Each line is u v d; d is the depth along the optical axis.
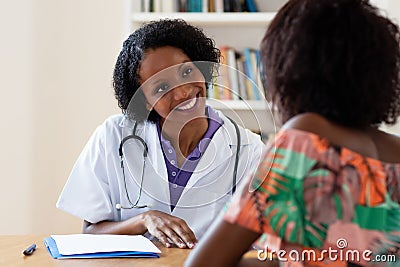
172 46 1.96
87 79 3.64
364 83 1.15
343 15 1.15
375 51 1.16
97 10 3.62
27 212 3.46
